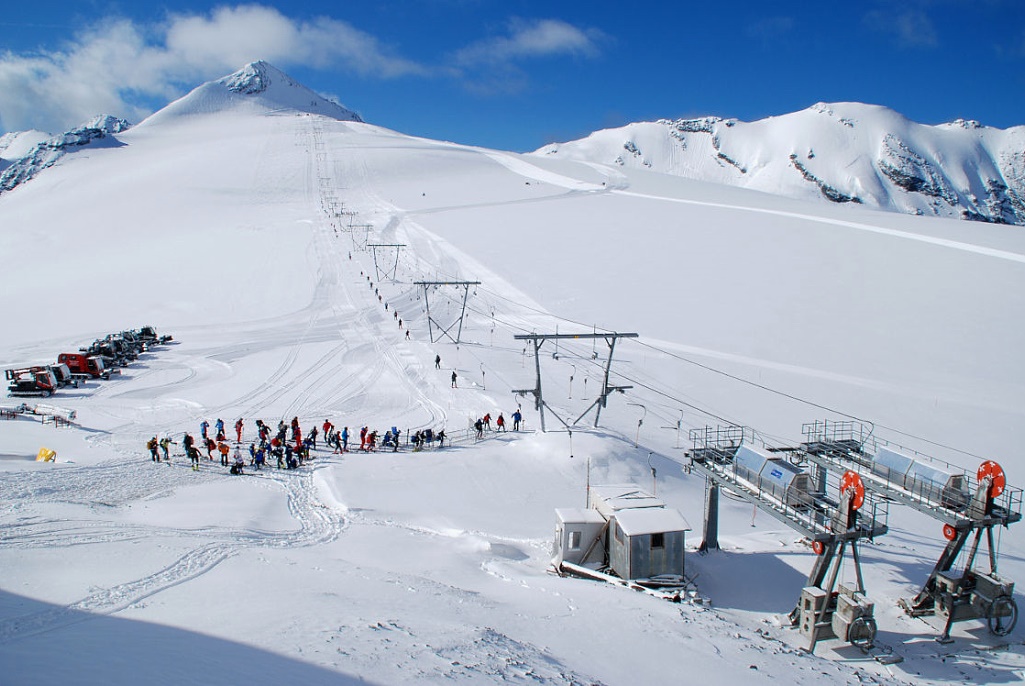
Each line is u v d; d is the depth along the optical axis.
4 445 30.41
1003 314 48.00
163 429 34.34
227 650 9.33
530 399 38.03
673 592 16.89
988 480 16.45
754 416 36.44
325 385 42.28
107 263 83.12
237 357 49.16
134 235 97.88
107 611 11.10
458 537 20.61
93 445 31.27
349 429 34.03
